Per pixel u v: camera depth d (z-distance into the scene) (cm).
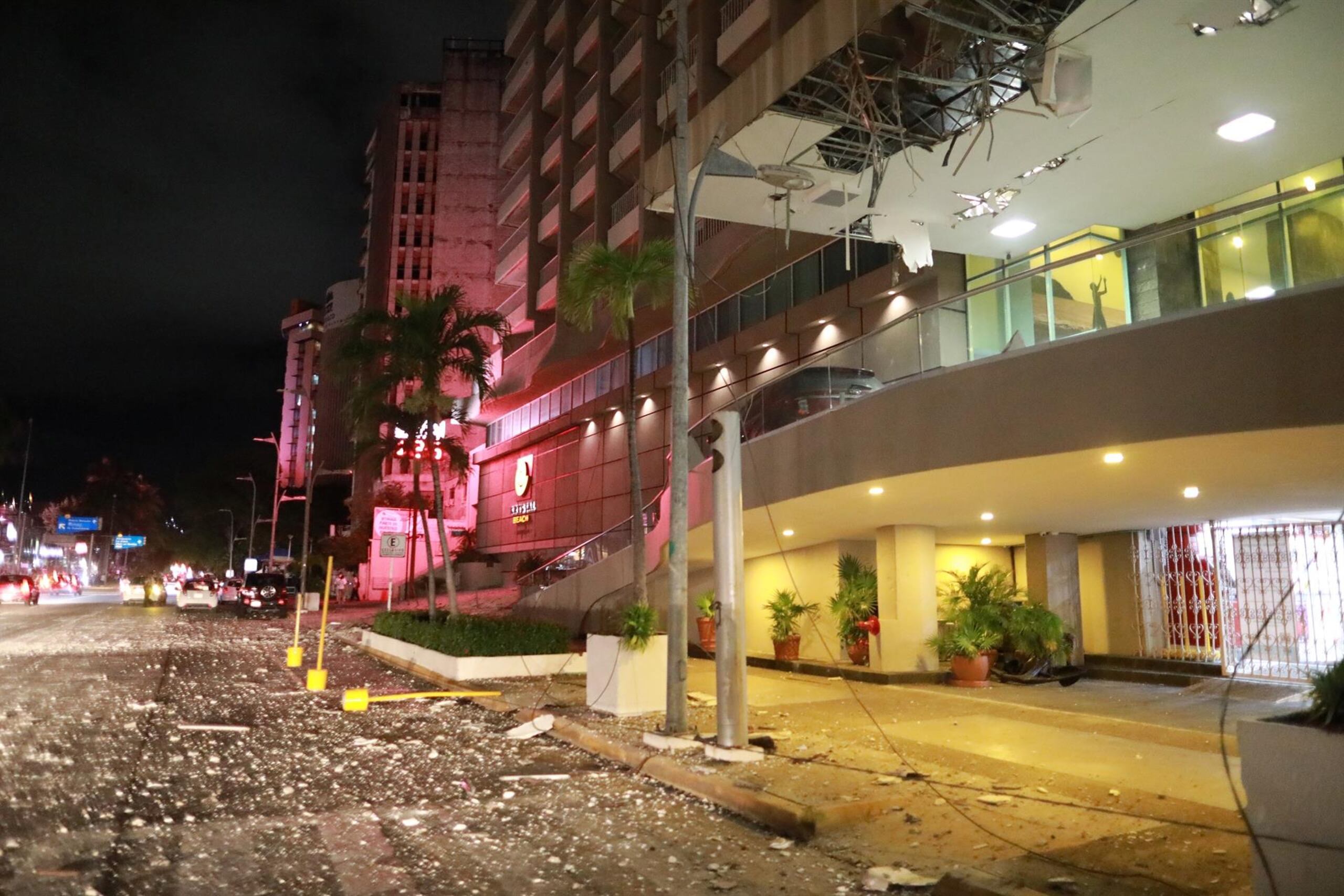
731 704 957
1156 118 1314
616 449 3847
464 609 3594
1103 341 1031
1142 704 1337
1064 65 1173
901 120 1320
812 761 931
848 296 2347
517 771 945
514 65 4809
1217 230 1498
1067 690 1509
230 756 984
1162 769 901
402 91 8650
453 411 2284
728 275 2809
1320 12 1062
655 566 2077
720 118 1530
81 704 1320
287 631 3066
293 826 720
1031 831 699
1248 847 648
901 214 1677
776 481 1524
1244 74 1196
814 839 706
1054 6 1104
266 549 10175
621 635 1279
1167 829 696
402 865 631
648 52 3181
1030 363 1100
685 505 1073
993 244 1830
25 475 8750
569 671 1756
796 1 1908
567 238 3850
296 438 13600
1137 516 1531
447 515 6062
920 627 1639
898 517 1603
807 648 1902
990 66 1185
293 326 14088
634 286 1653
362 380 2283
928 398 1221
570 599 2431
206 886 581
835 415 1385
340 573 5222
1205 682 1521
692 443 1526
